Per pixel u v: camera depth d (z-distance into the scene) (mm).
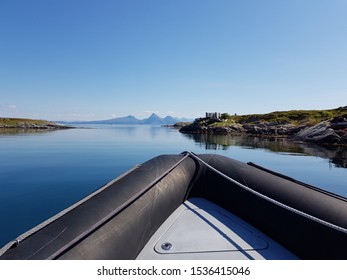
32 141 19016
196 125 42125
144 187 2637
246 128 37688
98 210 2064
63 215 1961
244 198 2818
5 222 3891
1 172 7500
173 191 3012
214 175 3381
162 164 3393
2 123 55562
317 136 19641
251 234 2449
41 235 1689
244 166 3361
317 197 2307
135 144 17438
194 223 2672
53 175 7125
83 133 34219
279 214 2359
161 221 2639
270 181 2818
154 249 2178
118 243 1910
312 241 2002
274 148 15117
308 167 8906
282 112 53688
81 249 1651
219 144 17875
